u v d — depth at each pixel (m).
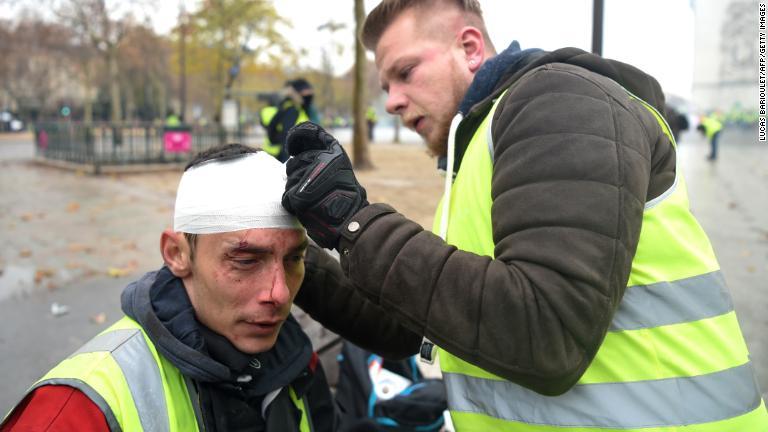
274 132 6.82
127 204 9.71
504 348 1.03
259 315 1.23
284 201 1.17
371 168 15.59
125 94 56.94
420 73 1.50
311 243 1.62
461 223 1.31
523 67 1.35
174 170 15.52
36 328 4.29
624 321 1.17
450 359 1.35
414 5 1.49
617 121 1.10
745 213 8.64
